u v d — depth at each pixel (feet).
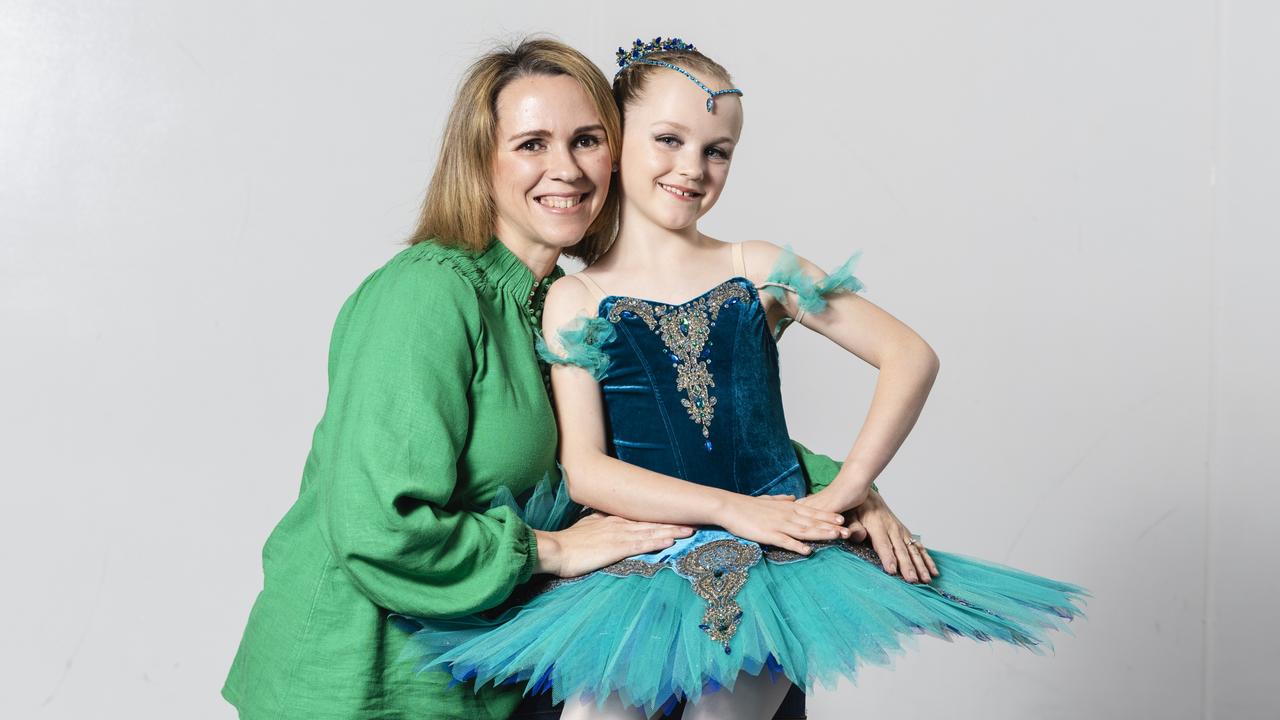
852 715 11.91
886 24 11.34
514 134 6.70
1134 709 11.67
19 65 10.00
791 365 11.37
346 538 5.87
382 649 6.32
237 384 10.36
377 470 5.84
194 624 10.34
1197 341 11.44
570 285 6.71
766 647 5.54
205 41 10.22
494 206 6.97
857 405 11.40
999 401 11.53
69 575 10.17
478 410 6.41
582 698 5.85
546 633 5.85
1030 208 11.43
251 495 10.41
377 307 6.39
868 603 5.88
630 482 6.33
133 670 10.26
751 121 11.27
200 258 10.27
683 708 6.61
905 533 6.56
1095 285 11.47
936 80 11.37
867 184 11.35
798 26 11.29
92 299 10.12
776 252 6.82
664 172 6.55
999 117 11.40
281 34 10.35
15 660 10.10
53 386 10.09
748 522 6.11
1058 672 11.78
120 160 10.12
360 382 6.10
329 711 6.20
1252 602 11.46
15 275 10.02
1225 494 11.47
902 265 11.39
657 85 6.61
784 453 6.74
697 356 6.56
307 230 10.40
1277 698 11.45
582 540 6.25
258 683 6.48
